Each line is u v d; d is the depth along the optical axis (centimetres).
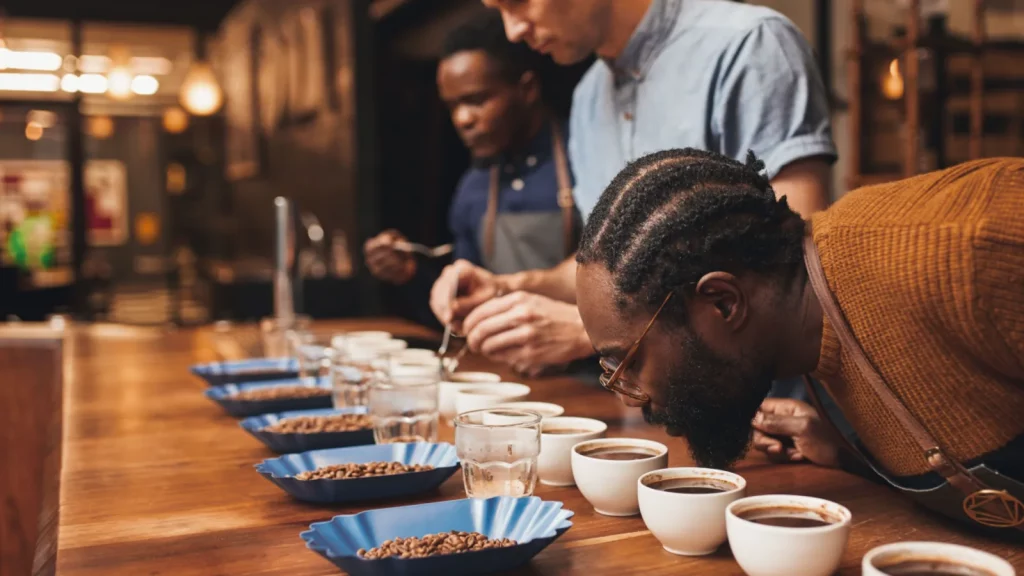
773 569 91
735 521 94
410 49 614
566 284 210
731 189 105
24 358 327
